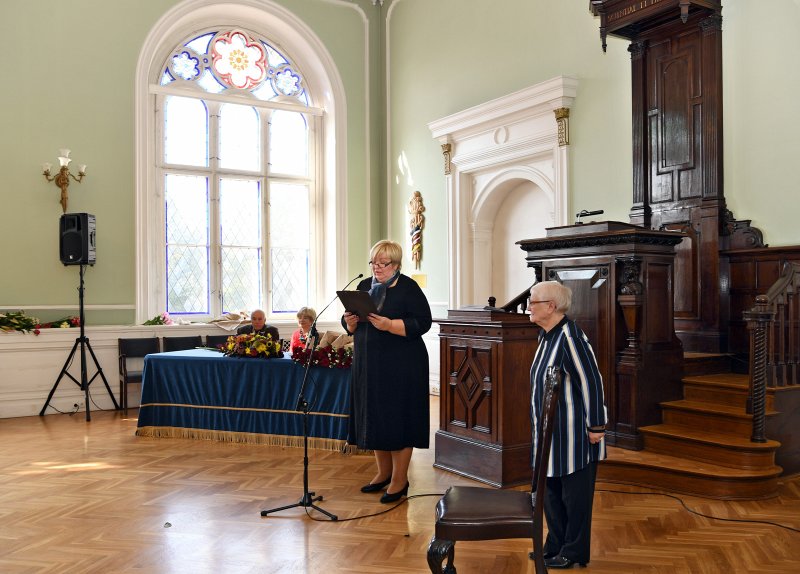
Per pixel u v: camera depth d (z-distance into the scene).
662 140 6.30
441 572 2.78
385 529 3.97
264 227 10.30
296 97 10.66
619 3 5.91
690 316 6.07
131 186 8.98
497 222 8.99
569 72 7.49
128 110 8.98
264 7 10.03
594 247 5.47
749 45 5.84
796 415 5.04
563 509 3.43
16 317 8.04
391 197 10.50
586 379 3.13
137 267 8.98
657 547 3.65
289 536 3.87
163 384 6.67
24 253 8.32
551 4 7.71
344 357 5.97
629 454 5.05
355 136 10.64
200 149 9.89
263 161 10.32
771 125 5.69
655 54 6.36
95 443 6.38
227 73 10.13
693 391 5.40
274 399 6.27
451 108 9.27
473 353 5.00
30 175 8.38
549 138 7.65
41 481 5.03
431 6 9.70
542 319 3.24
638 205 6.43
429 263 9.66
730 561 3.46
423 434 4.52
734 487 4.46
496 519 2.73
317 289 10.72
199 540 3.82
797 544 3.69
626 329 5.35
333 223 10.52
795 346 5.29
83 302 8.15
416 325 4.46
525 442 4.81
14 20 8.34
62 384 8.24
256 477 5.13
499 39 8.47
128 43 9.01
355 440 4.60
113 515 4.25
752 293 5.72
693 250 6.03
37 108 8.44
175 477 5.14
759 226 5.75
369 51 10.74
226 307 10.02
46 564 3.48
